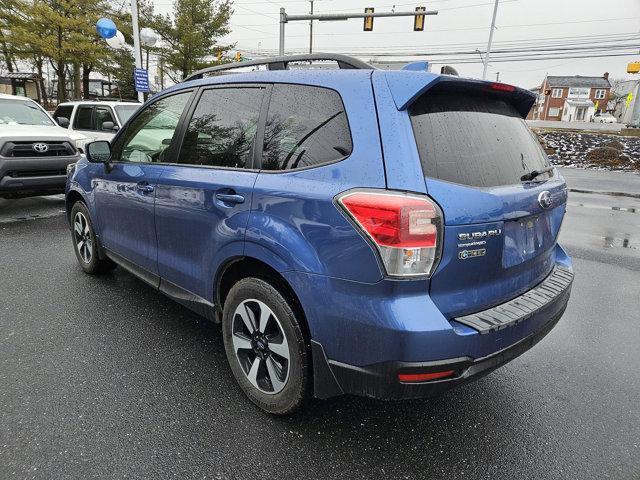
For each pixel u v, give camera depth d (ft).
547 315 7.78
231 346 8.77
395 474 7.05
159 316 12.20
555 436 8.07
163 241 10.37
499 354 6.81
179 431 7.80
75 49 73.97
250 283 8.05
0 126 24.11
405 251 6.05
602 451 7.72
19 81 90.07
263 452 7.39
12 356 9.98
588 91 223.92
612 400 9.24
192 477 6.82
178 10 95.09
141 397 8.70
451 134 6.95
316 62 8.77
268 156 7.95
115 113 31.83
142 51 101.96
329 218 6.63
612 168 61.16
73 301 12.98
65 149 24.54
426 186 6.22
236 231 8.04
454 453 7.56
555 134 77.56
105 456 7.16
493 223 6.76
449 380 6.33
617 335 12.34
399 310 6.10
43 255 17.11
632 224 27.37
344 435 7.87
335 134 6.98
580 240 23.22
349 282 6.48
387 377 6.32
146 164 10.93
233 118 8.87
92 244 14.20
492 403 9.00
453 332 6.20
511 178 7.60
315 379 7.27
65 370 9.51
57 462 6.99
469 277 6.64
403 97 6.55
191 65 97.71
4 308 12.39
